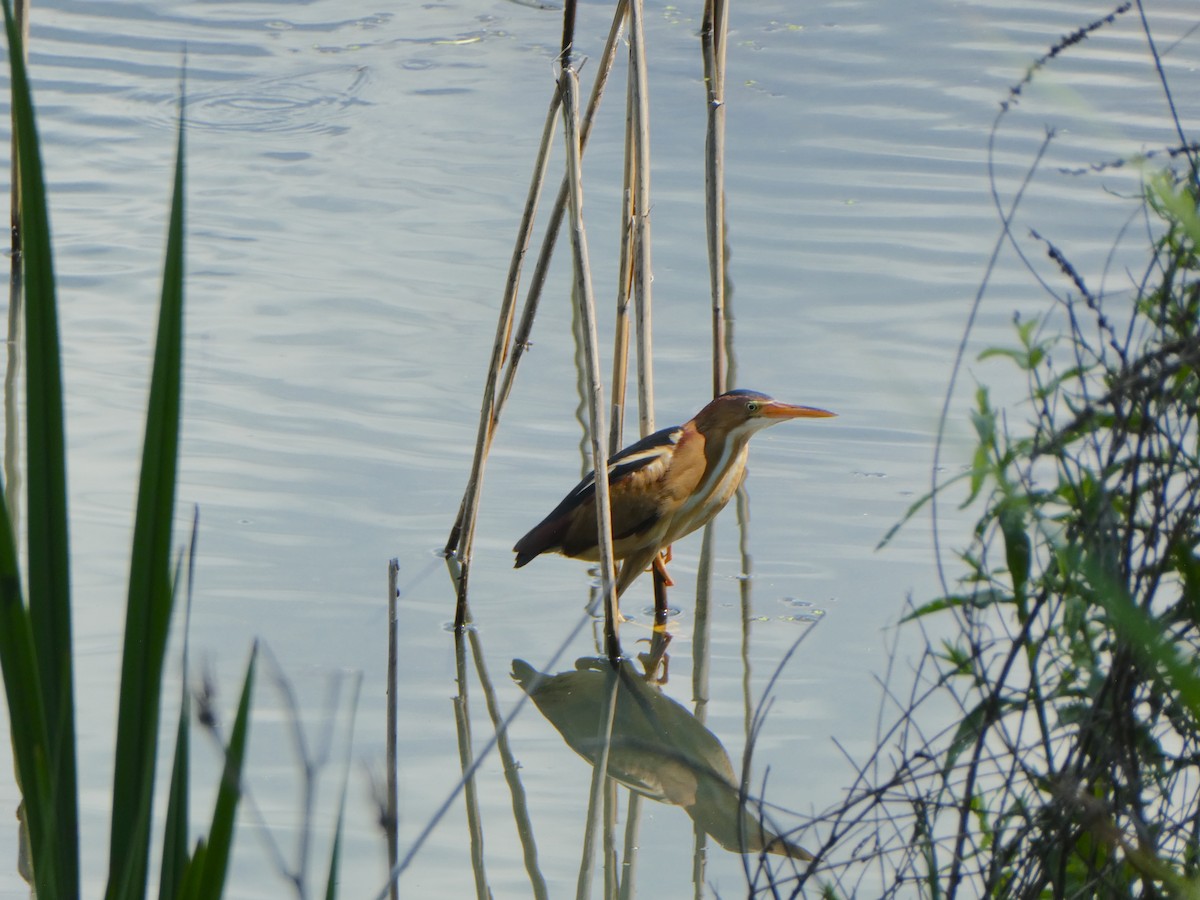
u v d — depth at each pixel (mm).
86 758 8516
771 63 21703
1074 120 18891
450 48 22891
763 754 8789
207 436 12438
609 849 8031
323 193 17594
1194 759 4734
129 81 21078
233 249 16062
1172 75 19812
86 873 7551
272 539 11047
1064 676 4883
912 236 16109
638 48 10500
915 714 9008
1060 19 22328
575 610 10688
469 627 10227
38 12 23734
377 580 10625
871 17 23406
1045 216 16359
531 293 10227
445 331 14453
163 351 3580
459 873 7746
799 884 5398
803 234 16281
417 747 8914
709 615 10539
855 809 7730
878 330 14203
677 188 17562
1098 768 4730
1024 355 5234
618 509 10227
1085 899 4996
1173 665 3236
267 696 9227
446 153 18906
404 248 16203
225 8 24531
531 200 10164
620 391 11547
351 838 7992
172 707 8992
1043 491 5086
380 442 12516
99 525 11031
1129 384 4508
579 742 9086
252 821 8047
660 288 15266
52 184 17609
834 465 12461
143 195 17438
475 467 10062
